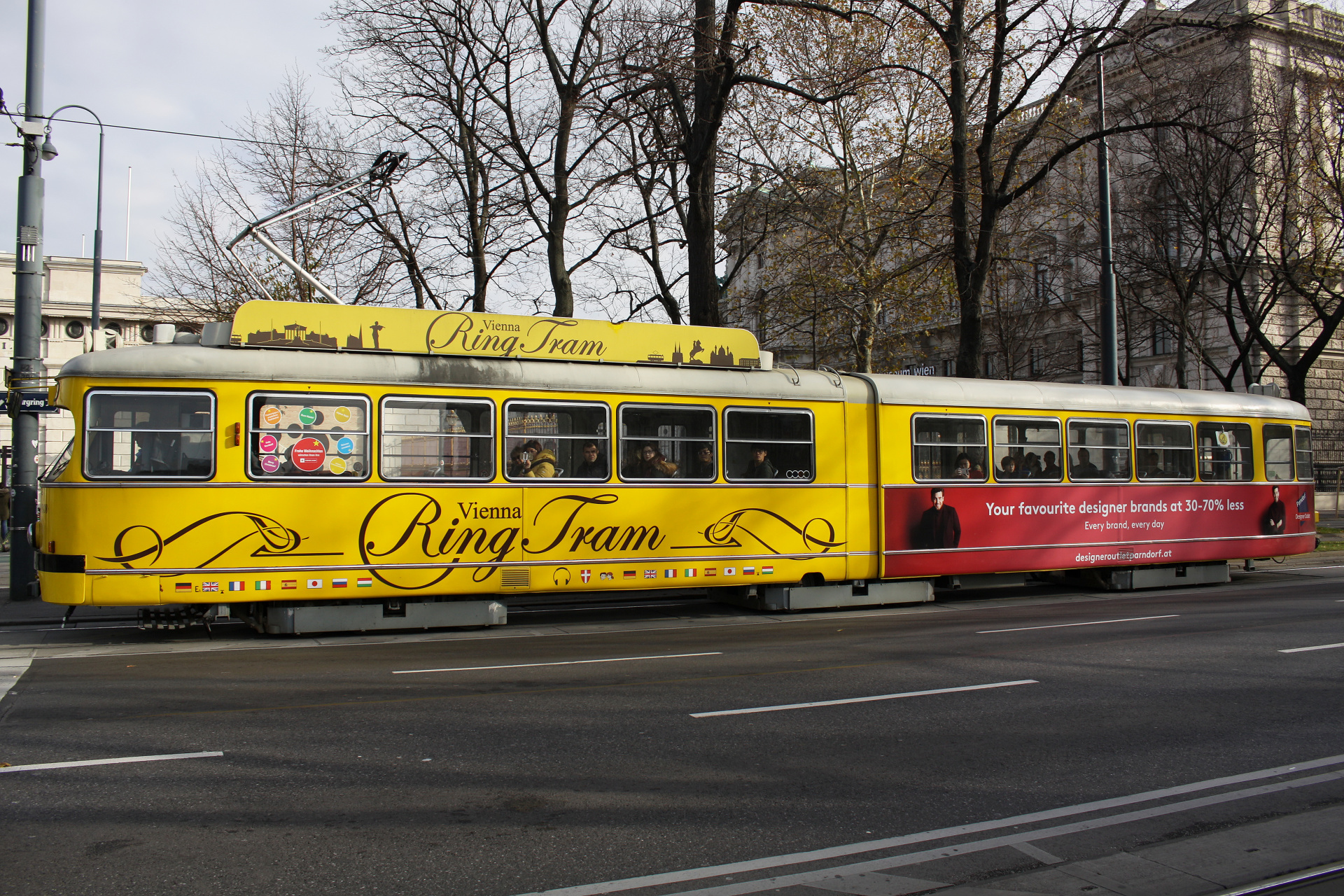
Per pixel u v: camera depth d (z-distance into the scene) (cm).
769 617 1335
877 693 808
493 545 1180
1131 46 1772
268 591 1084
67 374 1051
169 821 495
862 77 1800
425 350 1175
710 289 1845
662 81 1802
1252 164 2216
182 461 1064
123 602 1037
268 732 675
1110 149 2539
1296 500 1823
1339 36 2542
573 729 687
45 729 680
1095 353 3884
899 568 1416
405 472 1148
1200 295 2862
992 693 808
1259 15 1861
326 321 1137
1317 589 1633
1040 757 622
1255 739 664
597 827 491
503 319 1218
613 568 1238
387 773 581
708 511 1297
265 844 465
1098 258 3012
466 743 648
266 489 1089
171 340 1115
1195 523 1689
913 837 479
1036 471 1540
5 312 4794
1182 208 2522
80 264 4828
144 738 655
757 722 709
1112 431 1617
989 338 4044
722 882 423
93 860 442
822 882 423
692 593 1512
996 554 1492
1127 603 1475
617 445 1251
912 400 1445
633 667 931
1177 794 549
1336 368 3644
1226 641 1066
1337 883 427
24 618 1259
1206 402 1727
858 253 2562
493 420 1191
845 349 2984
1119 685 840
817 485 1371
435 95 2156
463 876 428
